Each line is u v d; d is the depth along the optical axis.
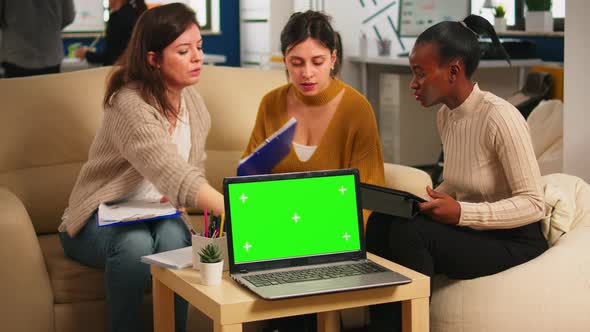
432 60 2.09
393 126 6.22
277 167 2.49
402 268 1.91
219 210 2.04
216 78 3.04
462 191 2.20
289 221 1.90
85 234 2.35
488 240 2.10
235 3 8.04
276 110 2.57
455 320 2.15
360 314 2.56
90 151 2.46
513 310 2.11
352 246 1.95
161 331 2.07
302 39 2.33
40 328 2.30
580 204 2.32
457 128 2.17
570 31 2.74
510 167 2.05
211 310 1.70
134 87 2.33
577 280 2.13
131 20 5.10
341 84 2.52
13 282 2.26
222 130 2.98
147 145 2.20
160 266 1.97
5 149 2.70
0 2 5.42
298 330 2.40
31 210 2.70
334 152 2.46
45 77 2.85
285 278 1.79
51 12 5.55
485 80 5.80
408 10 6.36
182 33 2.30
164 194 2.15
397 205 2.03
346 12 6.78
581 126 2.75
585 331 2.14
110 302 2.29
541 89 4.85
